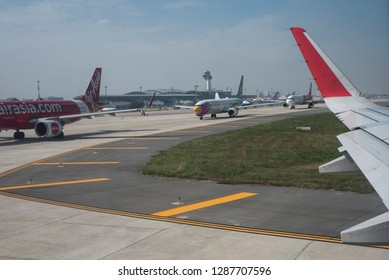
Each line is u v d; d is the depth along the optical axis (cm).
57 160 2878
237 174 2144
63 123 4944
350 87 1125
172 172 2219
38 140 4434
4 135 5147
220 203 1543
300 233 1160
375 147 800
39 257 1023
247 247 1054
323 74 1100
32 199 1688
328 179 1917
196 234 1176
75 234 1206
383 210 1391
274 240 1103
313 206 1464
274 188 1792
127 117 10156
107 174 2280
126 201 1611
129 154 3098
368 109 1086
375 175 645
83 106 5462
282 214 1368
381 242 512
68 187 1925
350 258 954
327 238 1109
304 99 11144
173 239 1138
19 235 1209
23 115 4369
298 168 2303
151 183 1984
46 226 1295
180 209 1468
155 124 6638
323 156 2717
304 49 1070
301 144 3334
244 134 4219
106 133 5147
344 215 1340
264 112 9562
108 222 1323
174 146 3453
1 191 1864
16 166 2647
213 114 7900
